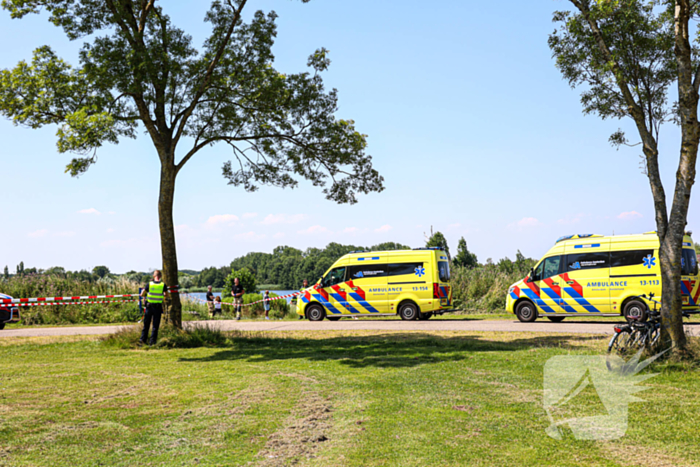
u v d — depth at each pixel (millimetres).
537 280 18172
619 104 11609
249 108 15234
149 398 7797
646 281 16391
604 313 16953
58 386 8820
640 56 10977
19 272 27328
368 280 21266
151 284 13727
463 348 11914
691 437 5238
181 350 13148
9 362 11633
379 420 6219
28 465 4977
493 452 4980
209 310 27391
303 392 7914
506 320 19641
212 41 14438
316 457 5027
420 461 4805
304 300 22000
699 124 9398
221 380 9078
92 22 13633
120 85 12656
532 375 8531
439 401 7047
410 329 16719
